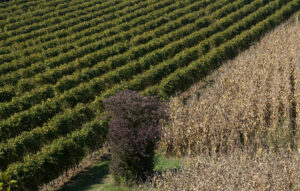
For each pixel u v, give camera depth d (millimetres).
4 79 25734
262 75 21781
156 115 13797
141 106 13656
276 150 15453
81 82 25750
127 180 13977
